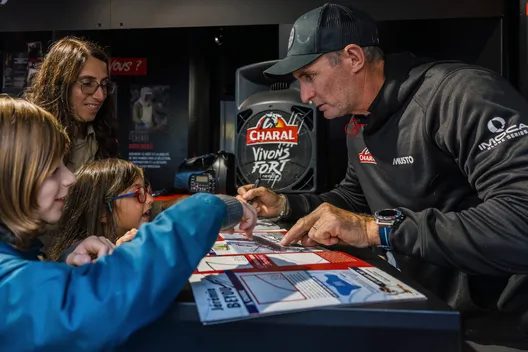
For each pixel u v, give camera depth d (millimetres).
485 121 836
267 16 2031
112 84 1708
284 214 1252
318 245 922
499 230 722
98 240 713
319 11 1063
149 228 550
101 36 2596
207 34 3229
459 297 998
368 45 1066
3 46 2527
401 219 826
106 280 495
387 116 1083
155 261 511
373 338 509
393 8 1923
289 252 840
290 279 635
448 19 2035
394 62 1094
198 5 2076
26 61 2523
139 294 488
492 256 729
